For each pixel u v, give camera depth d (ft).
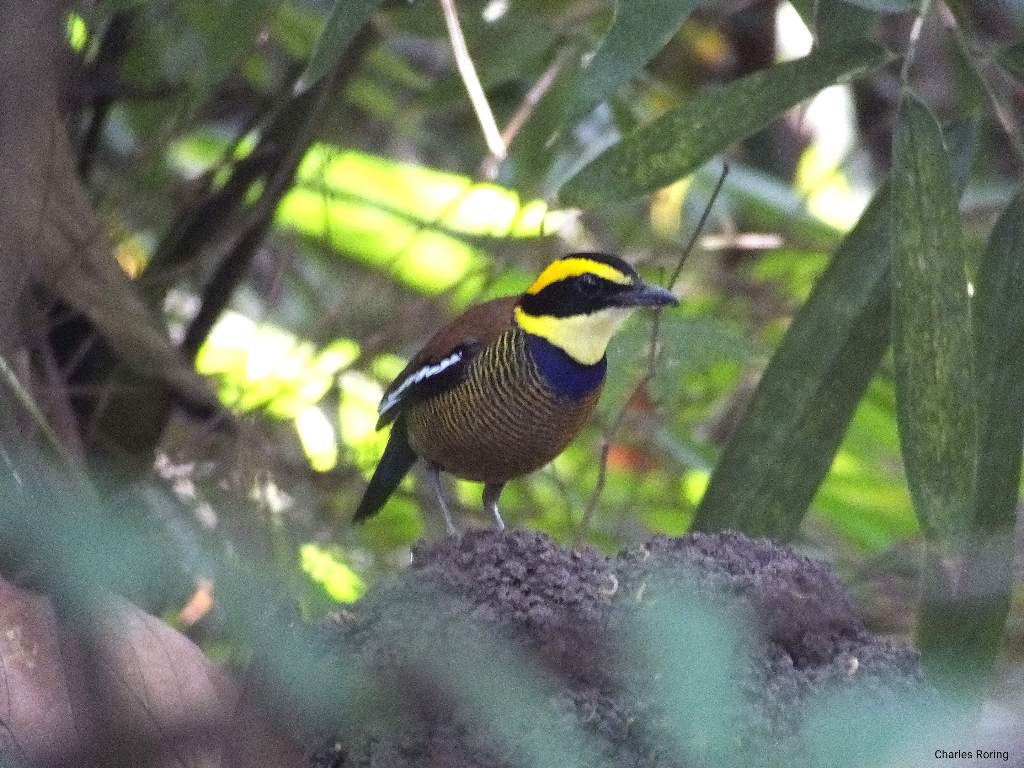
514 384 34.14
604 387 35.76
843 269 31.76
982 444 29.71
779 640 23.62
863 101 54.60
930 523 27.45
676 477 47.55
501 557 25.62
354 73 42.24
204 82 33.12
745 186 49.52
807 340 31.78
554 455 35.47
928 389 27.73
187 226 40.55
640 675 21.70
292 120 40.11
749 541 25.98
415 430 36.11
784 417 31.81
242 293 50.37
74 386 38.04
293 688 15.83
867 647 23.93
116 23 37.11
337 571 39.68
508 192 43.83
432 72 52.42
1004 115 30.99
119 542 12.31
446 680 18.61
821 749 17.87
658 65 54.54
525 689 18.19
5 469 22.35
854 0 27.37
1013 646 31.68
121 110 48.42
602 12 40.96
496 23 41.09
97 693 16.34
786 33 55.57
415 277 46.83
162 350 34.17
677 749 16.79
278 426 44.68
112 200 37.60
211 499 34.60
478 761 20.01
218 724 17.48
